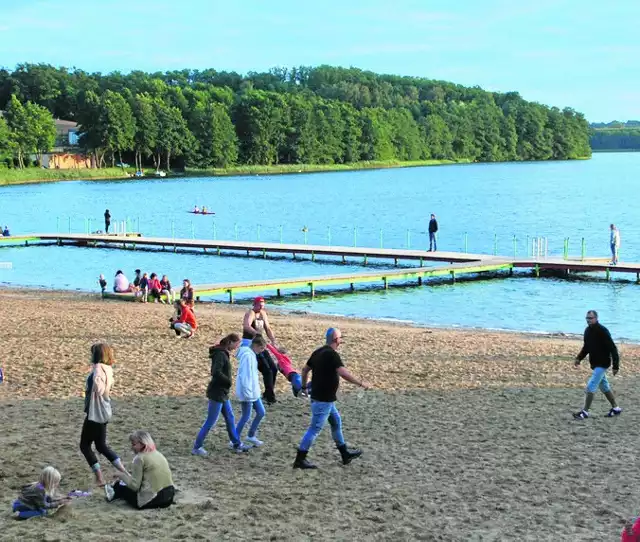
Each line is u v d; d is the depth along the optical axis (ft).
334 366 39.83
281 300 119.34
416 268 136.56
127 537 30.45
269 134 599.16
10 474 38.52
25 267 154.92
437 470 40.55
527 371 66.49
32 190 414.00
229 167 579.48
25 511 32.65
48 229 237.45
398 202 347.97
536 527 32.99
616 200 357.82
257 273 147.33
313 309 111.55
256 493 36.50
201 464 41.04
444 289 129.08
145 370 64.39
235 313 101.81
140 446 34.27
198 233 229.86
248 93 633.61
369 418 51.08
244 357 43.88
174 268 153.69
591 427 49.08
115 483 35.32
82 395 55.62
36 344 75.31
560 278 139.03
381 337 83.05
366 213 296.10
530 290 126.93
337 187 449.89
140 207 316.40
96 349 36.88
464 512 34.65
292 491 37.01
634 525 26.30
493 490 37.60
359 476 39.50
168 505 34.19
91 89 633.20
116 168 539.70
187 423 48.88
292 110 616.39
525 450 44.19
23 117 488.02
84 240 191.31
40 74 635.25
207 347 75.36
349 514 33.99
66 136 575.79
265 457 42.45
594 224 250.98
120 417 50.06
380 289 129.49
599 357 50.44
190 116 583.58
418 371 66.08
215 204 333.21
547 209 311.68
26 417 49.75
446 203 342.85
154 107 552.00
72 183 474.49
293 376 55.21
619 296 120.26
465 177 556.51
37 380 60.03
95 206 319.27
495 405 54.75
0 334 80.53
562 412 52.80
